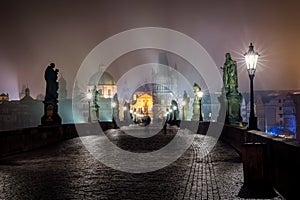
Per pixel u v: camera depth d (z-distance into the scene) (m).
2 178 14.50
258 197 10.80
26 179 14.20
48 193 11.55
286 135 123.69
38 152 25.69
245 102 132.75
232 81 33.88
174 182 13.36
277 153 11.84
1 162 19.83
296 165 9.59
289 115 126.88
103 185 12.85
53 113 38.62
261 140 14.66
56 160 20.69
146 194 11.29
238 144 23.94
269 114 133.38
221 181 13.46
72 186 12.69
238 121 33.66
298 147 9.44
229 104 33.81
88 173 15.69
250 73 21.17
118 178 14.32
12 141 24.27
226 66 34.66
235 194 11.22
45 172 16.05
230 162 19.02
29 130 27.78
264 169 12.39
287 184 10.55
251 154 12.47
